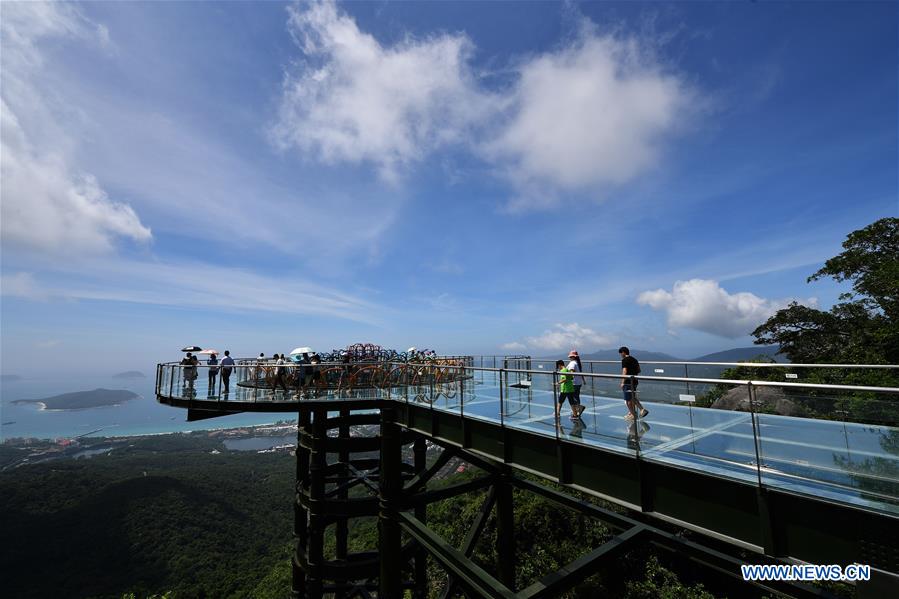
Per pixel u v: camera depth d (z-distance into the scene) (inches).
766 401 306.3
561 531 1114.1
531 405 519.2
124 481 5959.6
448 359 866.1
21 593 3651.6
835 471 245.8
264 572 3543.3
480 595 426.3
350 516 668.1
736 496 259.1
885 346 921.5
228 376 721.6
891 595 194.2
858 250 1101.1
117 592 3636.8
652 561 837.8
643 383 381.7
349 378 708.0
